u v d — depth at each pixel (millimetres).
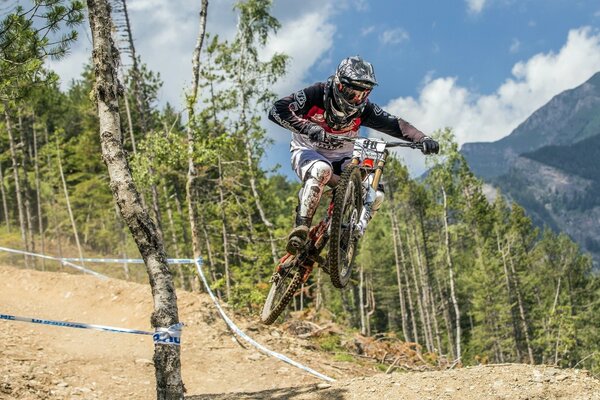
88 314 13984
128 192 5906
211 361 11422
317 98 5070
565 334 52438
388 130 5469
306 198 4934
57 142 43438
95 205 46562
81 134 46531
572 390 6793
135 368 10305
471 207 54656
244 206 27891
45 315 13844
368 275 65500
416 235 61031
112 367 10141
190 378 10578
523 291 62750
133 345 11719
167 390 5590
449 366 15719
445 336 62844
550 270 78875
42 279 16094
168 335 5676
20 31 8477
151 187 25547
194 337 12328
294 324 16188
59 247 45062
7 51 8727
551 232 83500
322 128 4902
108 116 6098
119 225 43781
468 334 67750
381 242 63000
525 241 73562
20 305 14539
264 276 29094
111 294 14656
